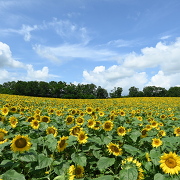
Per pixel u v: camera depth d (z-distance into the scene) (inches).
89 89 5880.9
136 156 175.0
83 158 155.2
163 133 242.5
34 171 146.8
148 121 328.5
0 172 151.0
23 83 4879.4
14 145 140.0
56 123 258.2
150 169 153.0
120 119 276.8
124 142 215.0
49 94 4977.9
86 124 236.1
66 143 165.8
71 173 131.0
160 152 173.3
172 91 5423.2
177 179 116.4
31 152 147.8
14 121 222.7
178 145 185.2
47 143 171.0
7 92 3991.1
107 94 5994.1
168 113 511.5
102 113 316.8
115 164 159.3
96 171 180.2
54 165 148.3
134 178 111.0
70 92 4938.5
